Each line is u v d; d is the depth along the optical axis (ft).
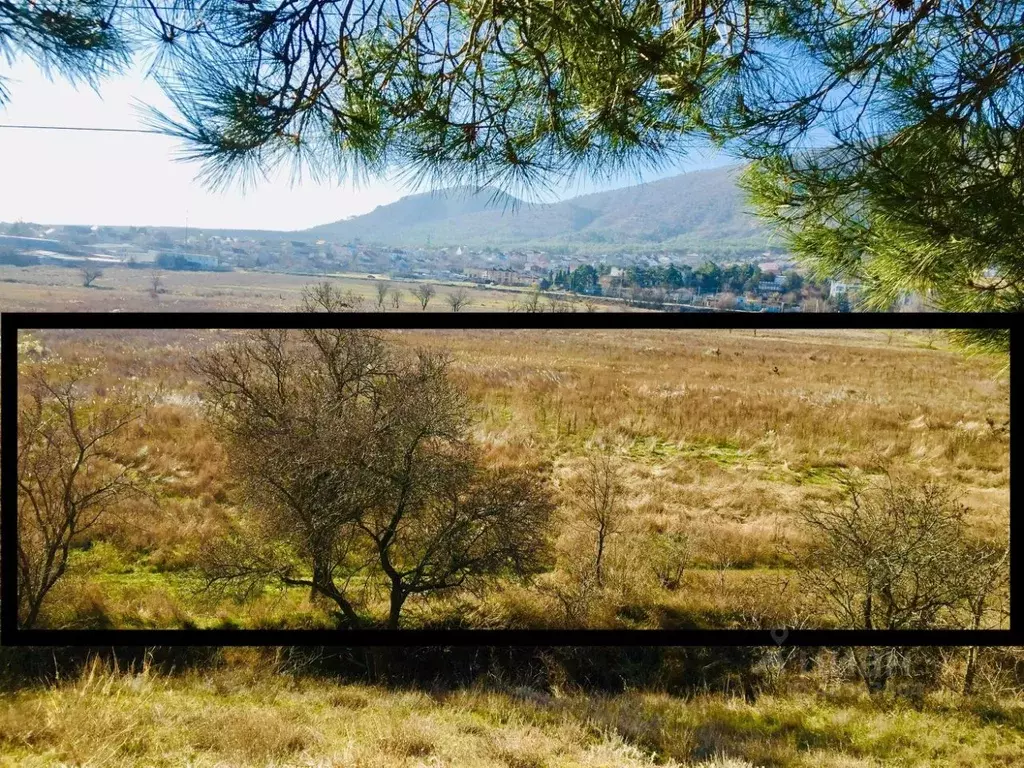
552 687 16.96
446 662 18.26
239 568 20.42
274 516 20.54
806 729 13.80
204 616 18.90
